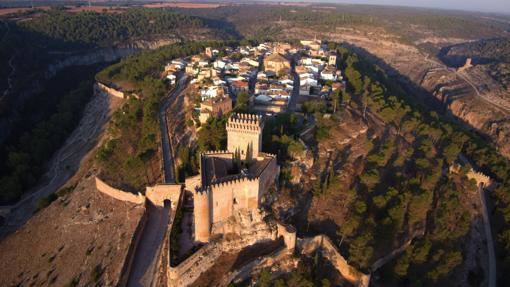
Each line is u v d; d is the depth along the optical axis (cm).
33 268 11188
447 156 15688
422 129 17162
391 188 12088
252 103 16362
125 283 9075
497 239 12694
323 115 15188
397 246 11269
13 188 15125
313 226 10775
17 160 16588
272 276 9206
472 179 14600
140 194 11769
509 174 15488
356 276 9556
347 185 12419
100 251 10438
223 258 9412
